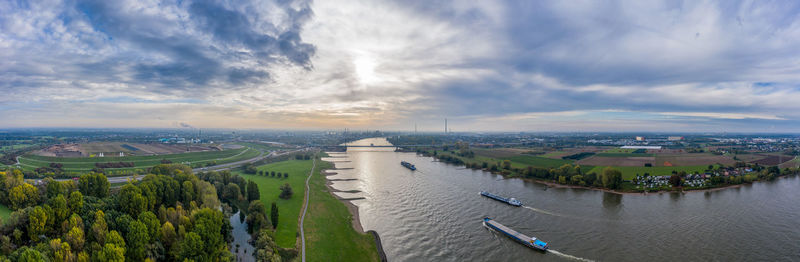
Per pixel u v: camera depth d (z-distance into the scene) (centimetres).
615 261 9975
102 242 8138
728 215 13850
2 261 6606
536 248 10800
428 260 10219
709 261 9856
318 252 10456
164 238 8944
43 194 10694
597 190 18850
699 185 18900
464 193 18500
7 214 9306
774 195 17162
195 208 11006
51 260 6844
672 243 11131
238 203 15625
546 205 15725
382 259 10225
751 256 10138
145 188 10794
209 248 8819
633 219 13525
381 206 15900
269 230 10956
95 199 10200
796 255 10150
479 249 10938
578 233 12125
